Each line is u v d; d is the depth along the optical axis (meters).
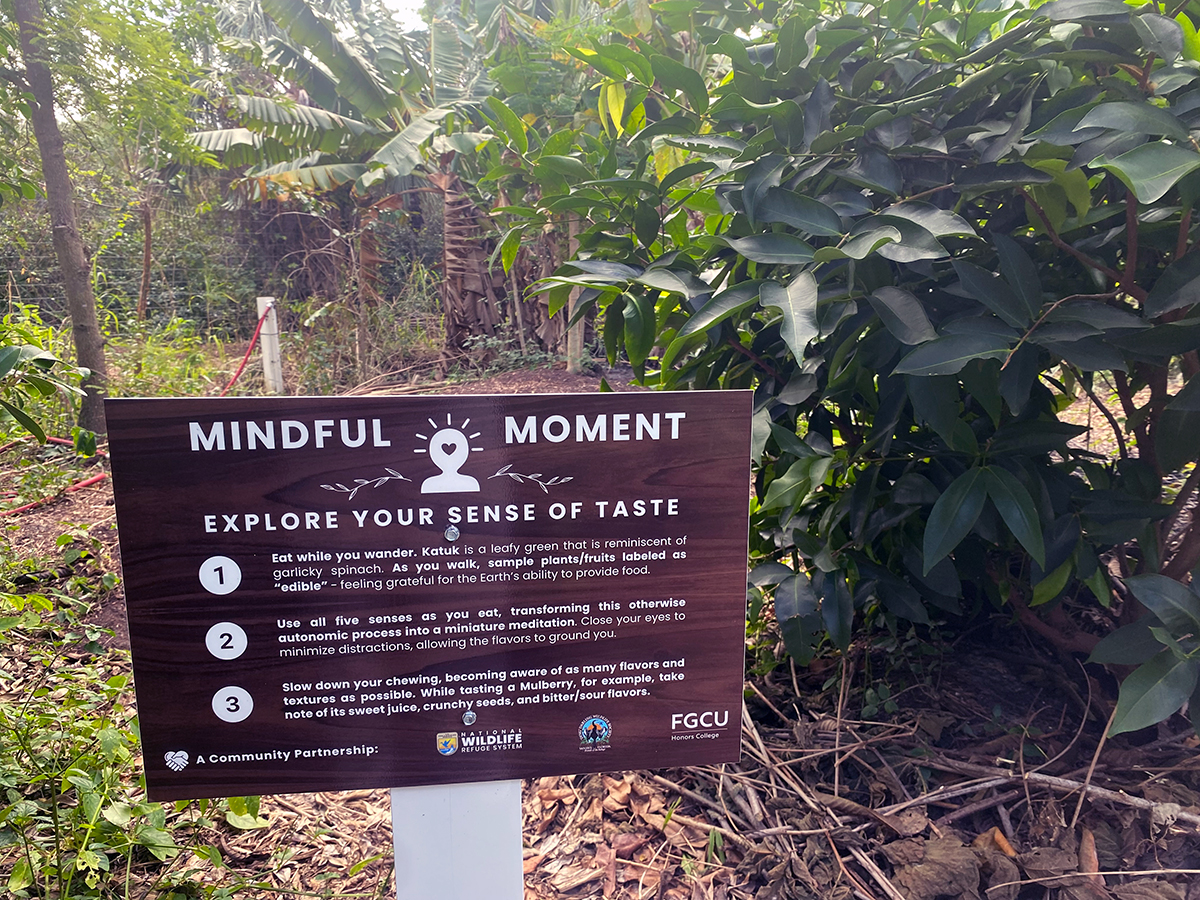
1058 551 1.96
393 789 1.47
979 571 2.28
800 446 1.95
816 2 1.92
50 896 1.87
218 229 11.29
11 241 8.23
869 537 2.18
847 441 2.37
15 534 4.20
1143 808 1.95
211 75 9.18
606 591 1.41
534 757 1.46
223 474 1.29
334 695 1.39
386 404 1.30
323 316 9.73
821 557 2.10
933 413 1.75
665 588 1.42
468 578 1.38
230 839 2.14
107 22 5.27
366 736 1.42
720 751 1.50
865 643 2.79
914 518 2.24
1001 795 2.09
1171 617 1.54
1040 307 1.59
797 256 1.62
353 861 2.08
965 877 1.82
